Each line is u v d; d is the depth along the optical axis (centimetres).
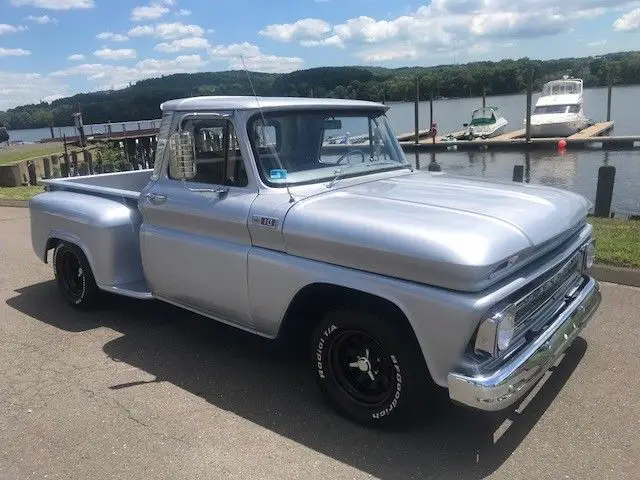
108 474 319
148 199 455
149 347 480
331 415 370
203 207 410
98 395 404
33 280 686
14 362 460
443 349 301
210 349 474
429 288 304
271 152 397
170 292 455
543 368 323
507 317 297
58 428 365
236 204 391
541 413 362
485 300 290
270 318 381
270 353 465
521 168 1262
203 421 367
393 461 321
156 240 452
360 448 334
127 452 338
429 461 320
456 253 291
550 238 330
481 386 288
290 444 340
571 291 389
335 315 348
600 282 584
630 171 2420
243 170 395
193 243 420
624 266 584
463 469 312
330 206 359
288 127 407
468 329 291
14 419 377
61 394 406
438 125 5053
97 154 3762
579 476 302
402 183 418
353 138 448
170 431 357
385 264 317
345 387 363
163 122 445
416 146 3525
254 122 391
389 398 337
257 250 380
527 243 310
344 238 331
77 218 524
